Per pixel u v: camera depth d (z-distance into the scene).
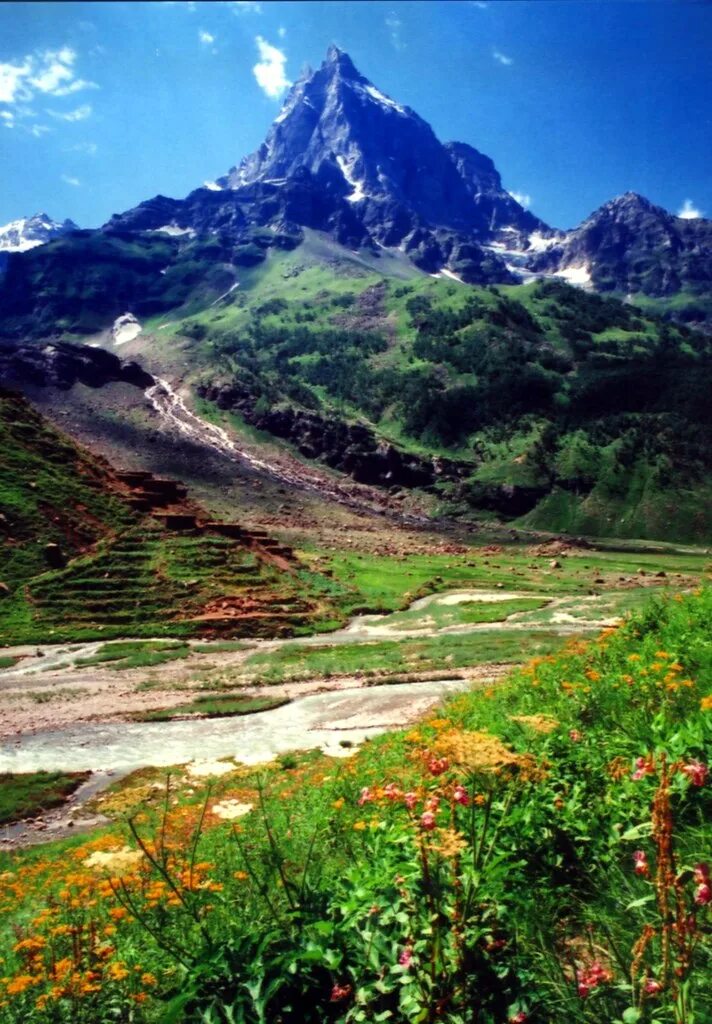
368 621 89.62
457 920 3.86
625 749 6.14
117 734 43.38
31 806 30.62
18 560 82.38
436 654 62.16
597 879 4.59
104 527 93.31
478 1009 3.62
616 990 3.64
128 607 79.25
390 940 3.94
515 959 3.83
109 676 59.50
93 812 29.89
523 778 5.23
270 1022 3.80
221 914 5.79
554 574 138.62
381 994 3.87
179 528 97.81
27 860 20.67
